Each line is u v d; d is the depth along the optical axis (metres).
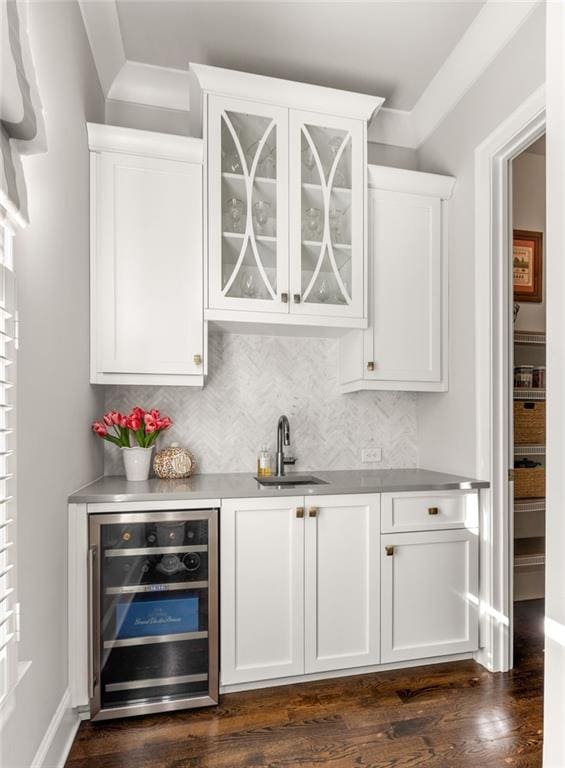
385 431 2.80
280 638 1.97
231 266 2.25
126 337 2.11
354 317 2.37
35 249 1.40
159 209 2.16
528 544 3.04
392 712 1.84
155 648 1.86
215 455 2.55
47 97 1.52
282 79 2.42
